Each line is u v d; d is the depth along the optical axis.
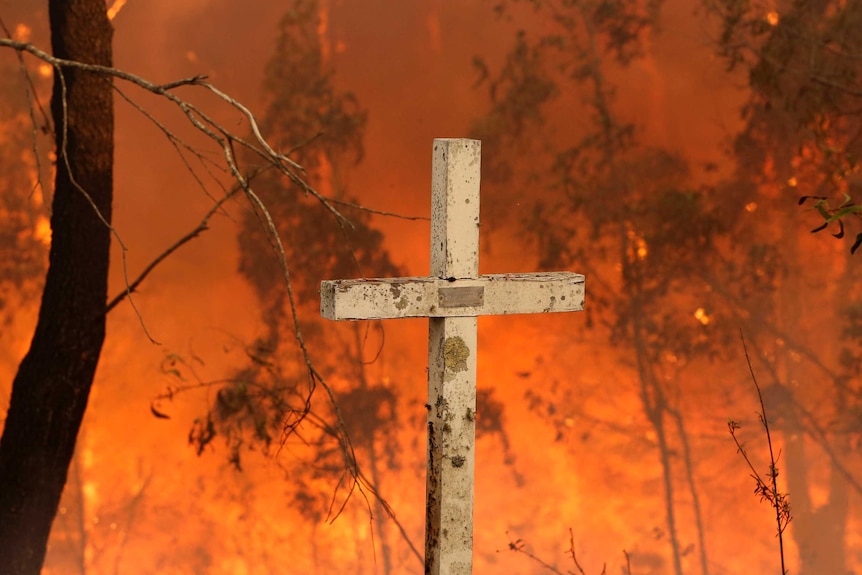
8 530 6.97
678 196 13.40
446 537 3.66
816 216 13.41
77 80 6.85
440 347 3.63
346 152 13.31
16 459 7.00
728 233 13.69
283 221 13.02
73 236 6.96
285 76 13.28
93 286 7.03
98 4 6.89
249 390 12.34
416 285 3.54
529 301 3.73
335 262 13.11
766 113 13.23
